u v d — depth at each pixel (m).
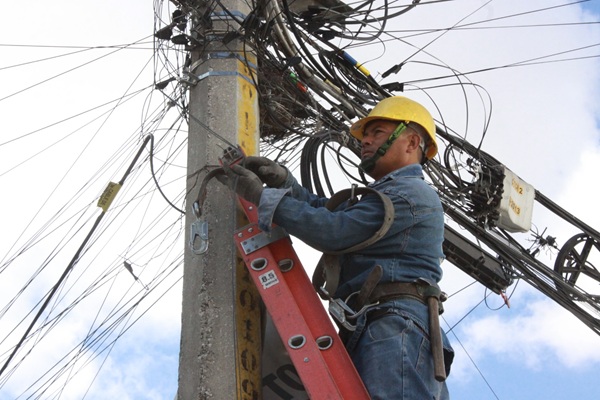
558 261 9.16
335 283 4.59
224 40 5.84
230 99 5.69
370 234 4.50
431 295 4.50
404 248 4.57
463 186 8.23
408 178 4.75
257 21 6.08
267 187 4.87
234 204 5.24
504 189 8.34
